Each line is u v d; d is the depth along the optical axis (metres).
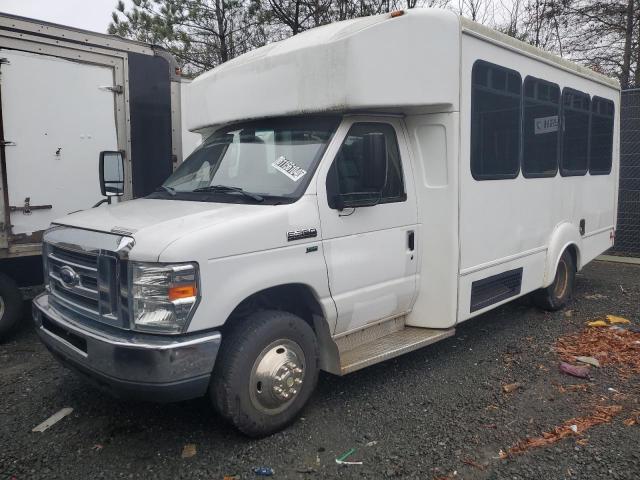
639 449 3.64
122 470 3.50
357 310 4.34
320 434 3.91
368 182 4.04
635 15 14.30
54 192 6.04
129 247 3.36
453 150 4.71
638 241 10.58
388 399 4.45
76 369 3.72
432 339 4.74
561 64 6.46
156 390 3.28
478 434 3.88
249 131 4.71
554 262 6.43
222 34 16.03
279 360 3.78
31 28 5.78
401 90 4.32
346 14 14.42
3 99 5.60
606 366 5.04
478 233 5.12
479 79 5.01
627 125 10.47
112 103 6.56
